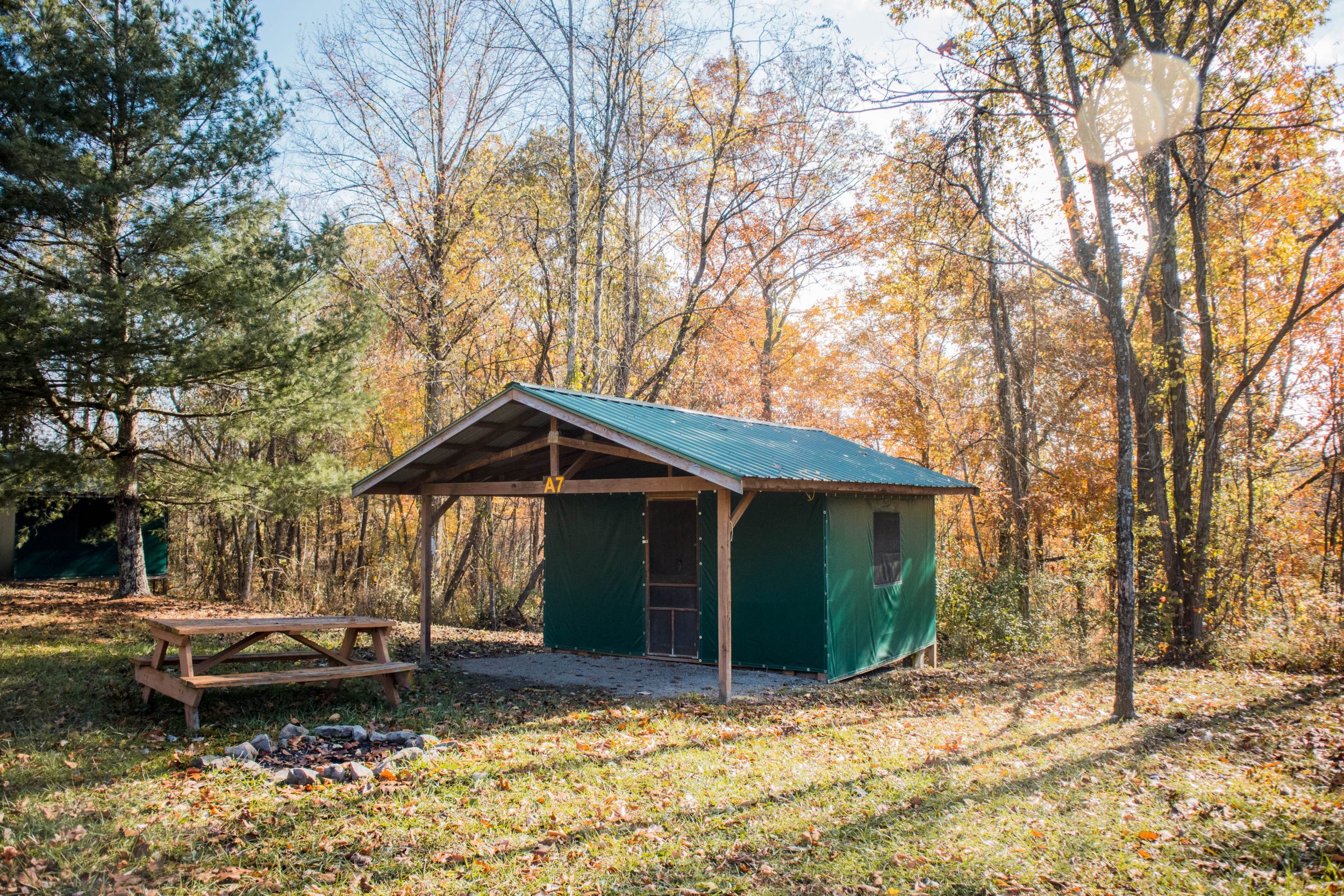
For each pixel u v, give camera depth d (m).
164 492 15.11
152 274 12.60
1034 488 21.25
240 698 8.05
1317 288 15.77
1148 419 14.27
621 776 5.98
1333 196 12.35
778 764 6.46
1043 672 12.39
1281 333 12.41
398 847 4.52
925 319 22.44
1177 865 4.49
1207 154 13.49
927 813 5.32
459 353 23.16
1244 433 18.00
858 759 6.70
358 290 15.98
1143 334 19.00
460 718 7.85
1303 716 8.55
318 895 3.94
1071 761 6.75
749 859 4.51
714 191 21.94
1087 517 21.27
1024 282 21.06
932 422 24.38
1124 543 8.66
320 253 13.45
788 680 10.74
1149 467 13.87
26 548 21.48
